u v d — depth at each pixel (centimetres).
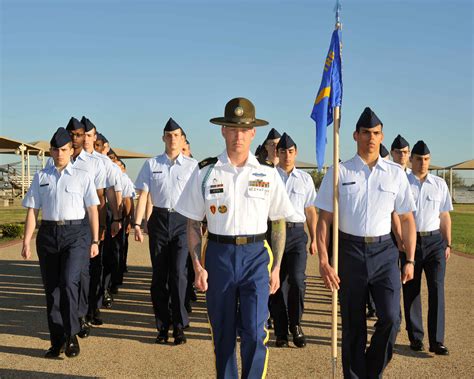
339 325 708
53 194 568
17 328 677
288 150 653
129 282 1003
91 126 720
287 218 436
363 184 464
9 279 1017
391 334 455
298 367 542
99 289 718
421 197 593
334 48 498
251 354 404
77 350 571
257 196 416
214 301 414
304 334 663
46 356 566
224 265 411
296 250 625
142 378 510
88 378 509
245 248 413
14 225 1705
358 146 474
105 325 699
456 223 2423
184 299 631
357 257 459
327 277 458
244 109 415
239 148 417
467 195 5756
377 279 460
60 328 571
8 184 4441
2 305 802
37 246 577
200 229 437
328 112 504
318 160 506
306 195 656
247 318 407
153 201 650
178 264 630
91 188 584
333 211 464
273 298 623
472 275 1049
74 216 571
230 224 414
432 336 580
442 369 533
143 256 1334
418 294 596
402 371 527
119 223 738
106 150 902
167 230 632
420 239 588
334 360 466
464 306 788
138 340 634
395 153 733
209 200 417
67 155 577
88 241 585
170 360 562
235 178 417
